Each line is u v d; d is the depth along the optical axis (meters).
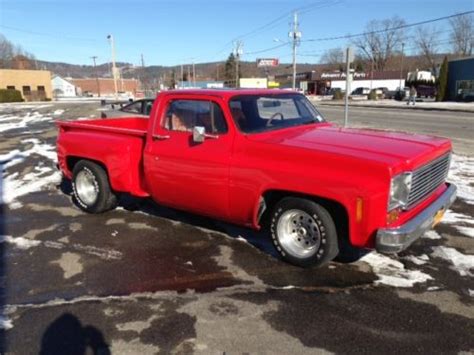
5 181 8.36
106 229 5.61
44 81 66.25
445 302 3.72
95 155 5.87
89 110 33.50
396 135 4.66
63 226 5.75
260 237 5.22
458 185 7.53
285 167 4.07
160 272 4.36
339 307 3.67
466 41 77.75
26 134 16.55
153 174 5.20
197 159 4.70
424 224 3.97
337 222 4.21
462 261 4.50
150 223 5.80
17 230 5.61
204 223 5.76
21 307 3.73
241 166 4.36
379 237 3.66
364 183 3.66
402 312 3.58
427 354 3.06
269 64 81.38
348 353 3.08
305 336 3.28
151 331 3.36
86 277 4.27
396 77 84.38
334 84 86.94
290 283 4.09
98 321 3.51
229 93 4.66
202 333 3.33
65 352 3.13
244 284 4.09
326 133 4.68
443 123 20.20
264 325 3.42
